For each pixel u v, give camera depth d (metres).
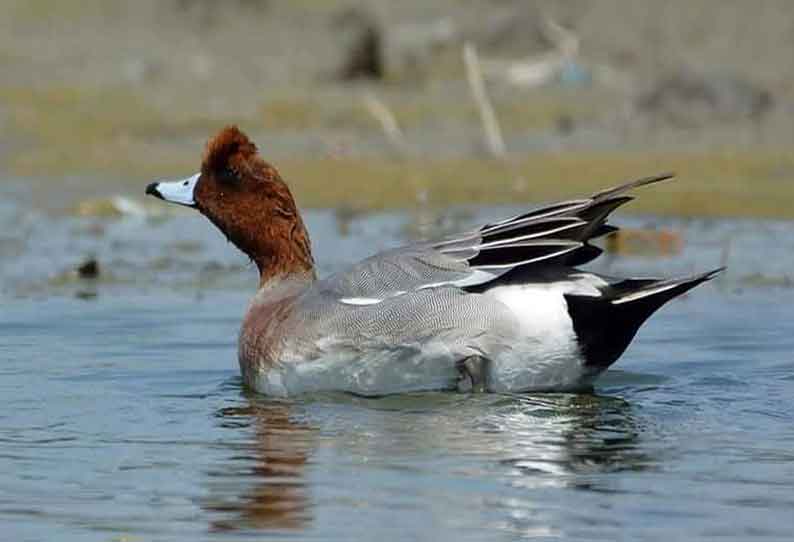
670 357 13.65
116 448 10.98
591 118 26.05
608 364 12.29
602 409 11.90
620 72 28.17
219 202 13.48
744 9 29.97
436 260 12.44
